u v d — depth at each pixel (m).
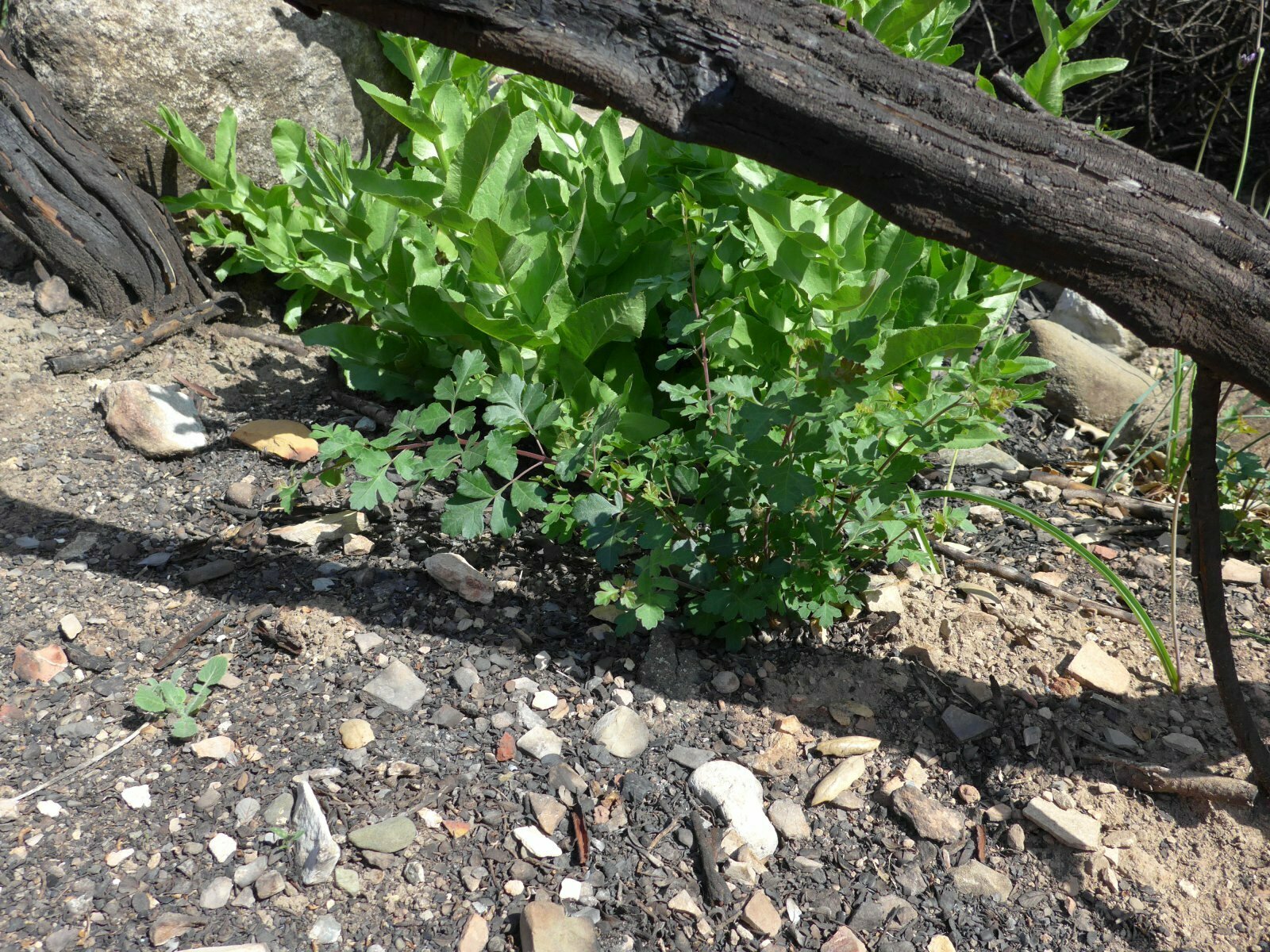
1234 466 1.23
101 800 0.96
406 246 1.29
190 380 1.43
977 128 0.84
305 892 0.91
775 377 1.24
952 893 0.94
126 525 1.21
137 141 1.52
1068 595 1.19
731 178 1.18
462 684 1.06
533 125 1.16
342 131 1.65
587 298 1.27
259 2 1.53
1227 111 2.27
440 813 0.96
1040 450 1.46
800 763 1.02
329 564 1.18
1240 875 0.96
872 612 1.15
